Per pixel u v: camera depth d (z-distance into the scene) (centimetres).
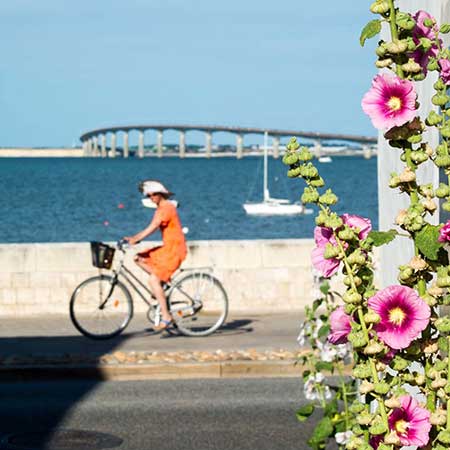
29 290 2092
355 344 331
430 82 561
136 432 1194
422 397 520
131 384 1509
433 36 362
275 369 1564
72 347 1758
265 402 1354
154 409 1321
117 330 1862
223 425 1224
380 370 339
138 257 1817
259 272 2125
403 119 342
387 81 344
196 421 1247
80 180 19900
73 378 1553
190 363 1568
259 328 1927
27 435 1182
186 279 1853
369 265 340
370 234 342
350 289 336
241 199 14750
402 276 351
